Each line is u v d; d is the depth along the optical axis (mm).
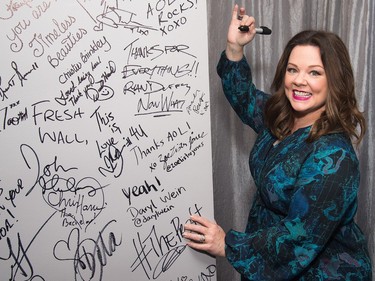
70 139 1011
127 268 1084
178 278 1124
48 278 1044
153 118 1054
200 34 1062
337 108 995
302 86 1008
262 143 1171
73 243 1045
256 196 1181
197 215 1104
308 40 1007
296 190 943
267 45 1443
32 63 971
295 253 942
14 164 992
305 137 1018
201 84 1077
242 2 1409
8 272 1022
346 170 923
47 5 964
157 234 1094
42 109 989
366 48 1420
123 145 1043
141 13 1017
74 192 1029
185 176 1094
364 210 1537
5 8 947
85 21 987
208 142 1101
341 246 1048
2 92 966
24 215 1013
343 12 1438
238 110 1270
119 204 1058
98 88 1011
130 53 1021
